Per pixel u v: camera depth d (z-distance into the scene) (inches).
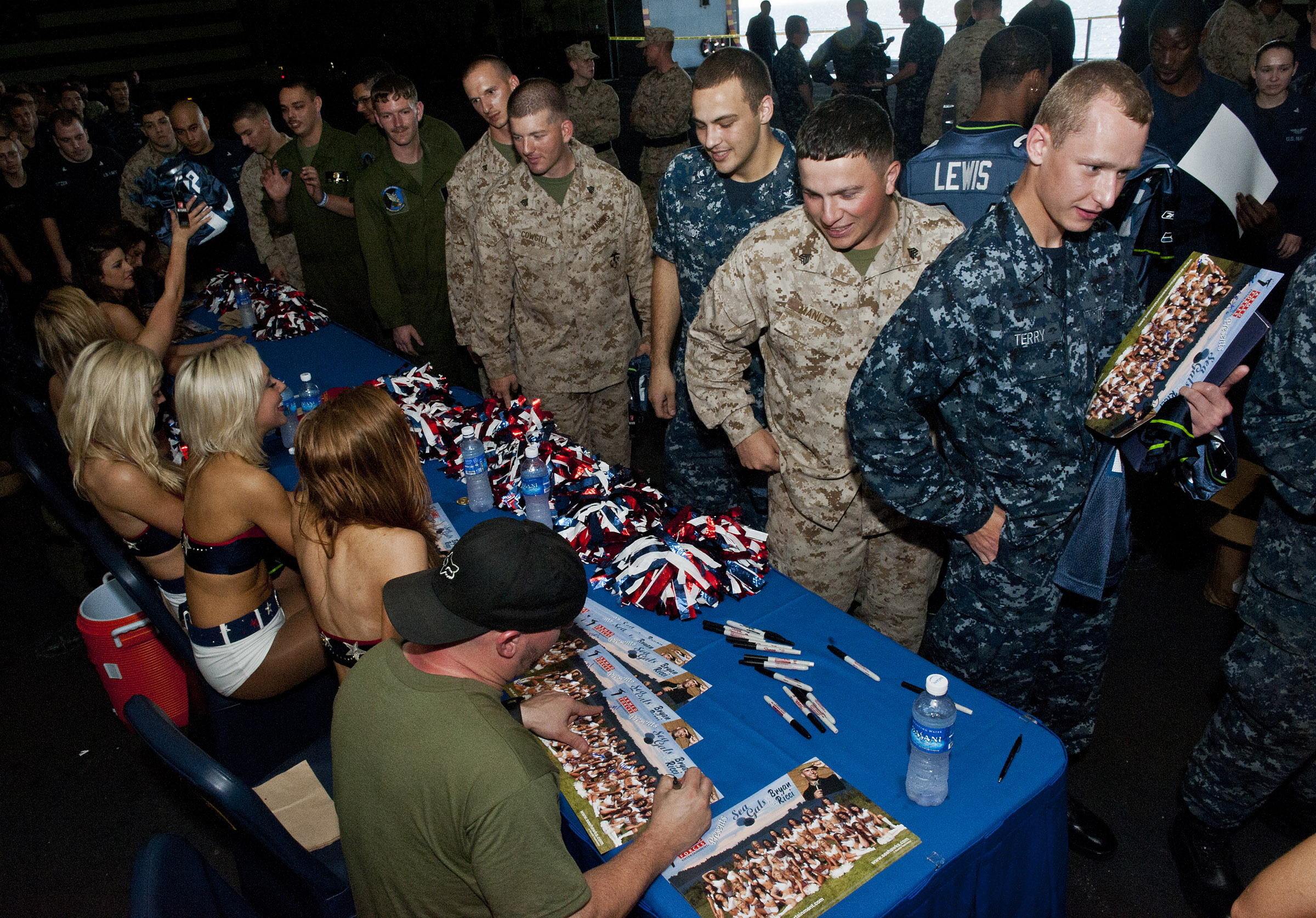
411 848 44.5
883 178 71.2
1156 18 124.0
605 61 621.0
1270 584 69.5
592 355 130.3
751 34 419.2
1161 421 66.7
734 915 49.1
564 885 42.1
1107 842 87.0
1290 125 138.5
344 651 75.0
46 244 213.6
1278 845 88.0
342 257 177.3
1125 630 120.9
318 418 67.6
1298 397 63.0
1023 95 98.9
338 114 559.8
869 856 52.1
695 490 123.2
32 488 177.2
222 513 79.7
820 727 62.4
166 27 532.1
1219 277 64.8
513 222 119.8
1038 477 70.3
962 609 78.7
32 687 125.2
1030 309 64.9
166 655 103.5
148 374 87.6
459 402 122.3
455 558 46.3
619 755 61.2
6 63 484.7
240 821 57.7
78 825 101.7
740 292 83.7
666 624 75.5
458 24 611.2
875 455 70.2
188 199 131.8
